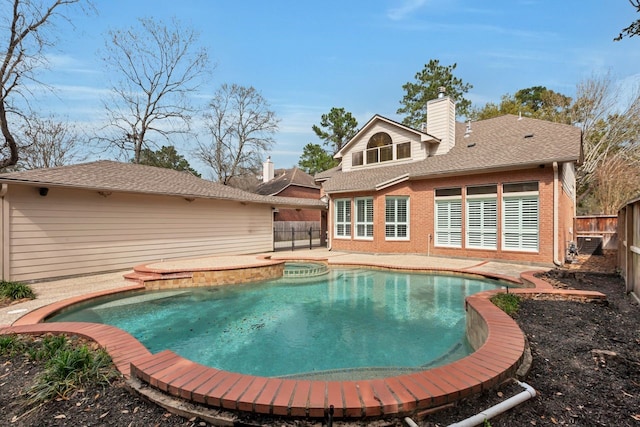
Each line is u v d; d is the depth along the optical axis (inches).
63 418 99.2
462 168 490.6
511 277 347.6
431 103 639.1
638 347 146.9
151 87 957.2
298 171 1398.9
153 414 101.6
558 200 420.5
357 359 182.5
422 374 112.5
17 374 127.8
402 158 658.8
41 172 386.0
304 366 173.9
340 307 289.7
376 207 572.7
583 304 220.8
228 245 577.3
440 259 503.5
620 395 107.6
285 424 93.7
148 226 463.2
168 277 347.6
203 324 246.5
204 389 103.7
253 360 182.7
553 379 119.0
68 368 122.2
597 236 620.7
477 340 190.4
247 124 1239.5
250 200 580.4
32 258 351.3
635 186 828.0
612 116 922.7
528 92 1279.5
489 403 101.8
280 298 321.7
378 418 94.0
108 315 267.7
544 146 464.1
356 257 537.0
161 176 550.9
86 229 398.0
